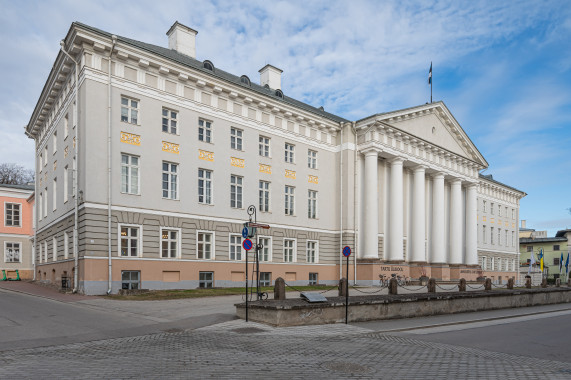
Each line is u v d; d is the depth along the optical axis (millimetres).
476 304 20875
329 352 9773
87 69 22859
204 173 27891
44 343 10125
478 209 55281
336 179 36625
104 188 22953
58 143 28703
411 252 40906
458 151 46094
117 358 8656
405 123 39062
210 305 17875
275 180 32125
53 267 28594
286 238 32438
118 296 20969
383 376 7727
